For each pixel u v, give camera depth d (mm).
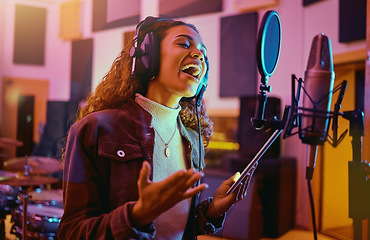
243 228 3299
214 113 4340
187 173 644
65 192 878
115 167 879
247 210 3338
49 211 2422
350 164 926
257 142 3713
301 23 3822
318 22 3652
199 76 953
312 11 3709
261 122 819
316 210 3828
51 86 4883
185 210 977
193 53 915
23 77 4855
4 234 2619
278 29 838
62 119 2840
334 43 3488
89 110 1050
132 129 927
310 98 785
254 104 3695
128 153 893
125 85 989
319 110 770
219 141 4215
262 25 785
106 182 892
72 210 841
